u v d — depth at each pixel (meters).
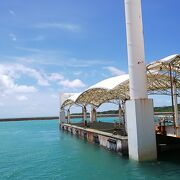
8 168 21.86
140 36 21.30
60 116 67.00
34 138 49.03
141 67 20.86
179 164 19.16
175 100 22.66
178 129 21.59
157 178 16.31
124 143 22.41
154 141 19.94
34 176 18.94
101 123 50.22
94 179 17.09
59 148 33.31
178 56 19.81
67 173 19.23
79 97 41.22
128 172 17.80
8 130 76.12
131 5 21.50
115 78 28.11
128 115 20.78
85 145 33.53
